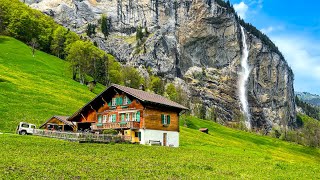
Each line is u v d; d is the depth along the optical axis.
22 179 23.25
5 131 66.94
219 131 153.12
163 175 27.75
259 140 149.50
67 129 77.38
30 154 35.22
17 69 134.38
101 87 159.75
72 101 106.75
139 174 27.42
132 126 66.00
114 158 36.66
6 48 166.25
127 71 198.12
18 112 80.69
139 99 66.25
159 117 69.75
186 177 27.48
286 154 111.19
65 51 197.50
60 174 25.53
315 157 133.62
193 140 85.50
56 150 40.06
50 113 86.75
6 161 29.80
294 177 32.47
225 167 36.62
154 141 67.06
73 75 155.25
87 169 28.19
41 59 166.88
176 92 199.00
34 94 100.38
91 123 75.00
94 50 193.50
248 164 41.59
